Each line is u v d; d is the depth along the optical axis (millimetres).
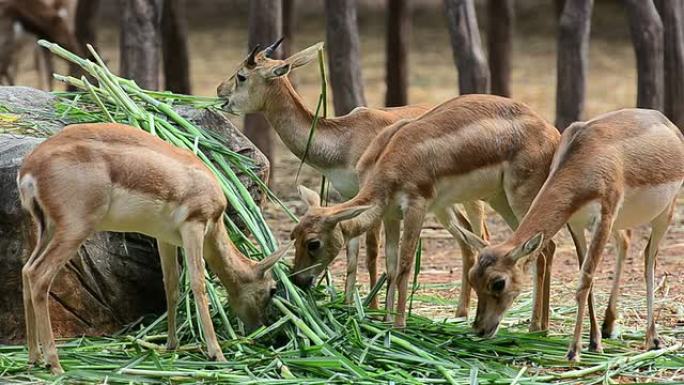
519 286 10680
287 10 21812
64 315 11594
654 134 11195
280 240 16672
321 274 12594
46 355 10055
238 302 11070
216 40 35031
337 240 11617
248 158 12961
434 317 13062
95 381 9953
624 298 13773
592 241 10773
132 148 10188
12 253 11266
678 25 21000
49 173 9852
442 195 11859
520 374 10180
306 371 10305
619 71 31250
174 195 10305
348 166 13344
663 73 20812
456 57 19359
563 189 10789
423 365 10531
